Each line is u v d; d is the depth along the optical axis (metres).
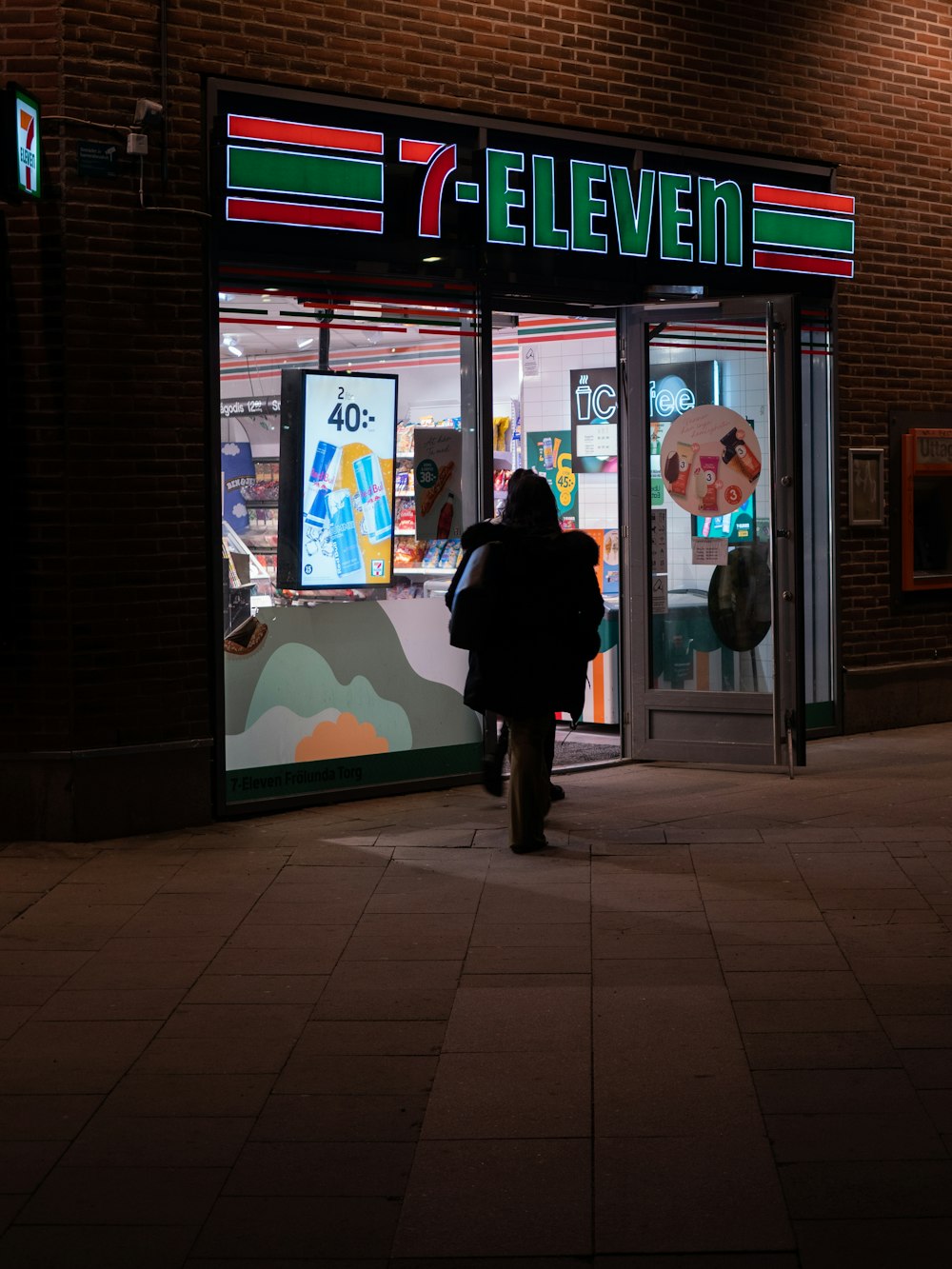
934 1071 4.35
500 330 10.08
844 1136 3.92
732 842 7.22
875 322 10.52
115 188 7.34
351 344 8.23
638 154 9.28
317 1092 4.30
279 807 8.05
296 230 7.95
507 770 9.17
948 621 10.95
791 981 5.16
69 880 6.72
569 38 8.92
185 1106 4.21
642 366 9.17
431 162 8.32
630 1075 4.38
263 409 7.94
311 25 7.92
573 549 7.04
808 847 7.07
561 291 8.95
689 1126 4.00
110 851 7.23
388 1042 4.68
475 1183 3.70
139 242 7.43
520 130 8.74
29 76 7.20
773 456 8.83
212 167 7.65
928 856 6.87
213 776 7.82
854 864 6.73
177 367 7.57
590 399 10.41
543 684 6.94
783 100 9.97
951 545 10.91
